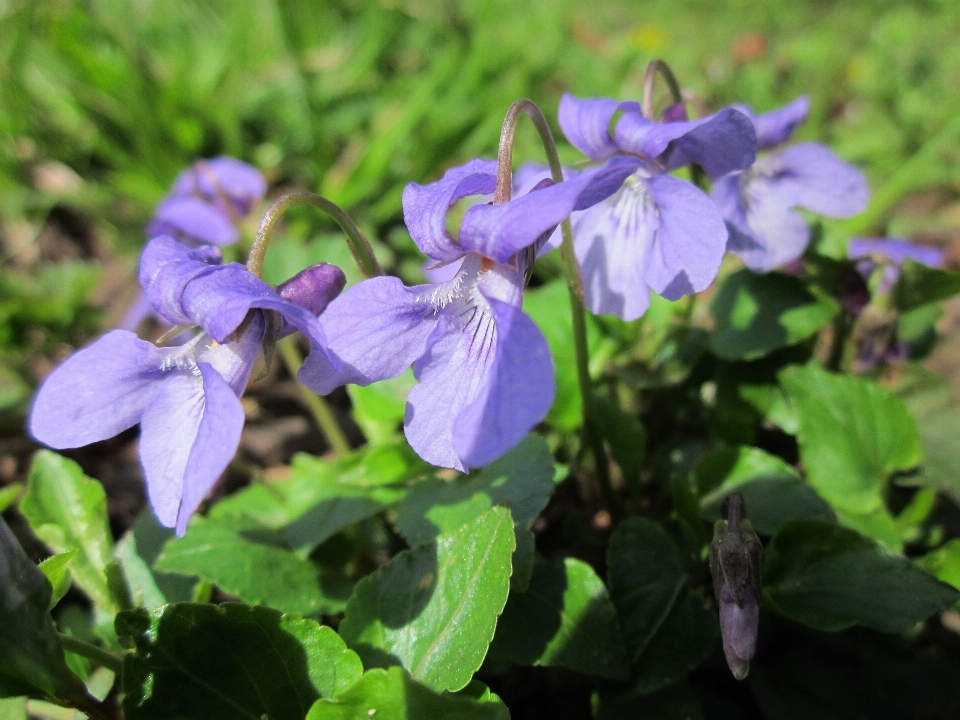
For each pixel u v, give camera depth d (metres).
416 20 0.21
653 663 0.06
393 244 0.14
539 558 0.06
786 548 0.06
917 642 0.07
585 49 0.23
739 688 0.07
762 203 0.08
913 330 0.09
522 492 0.06
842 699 0.06
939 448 0.08
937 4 0.25
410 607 0.05
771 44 0.23
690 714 0.06
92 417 0.05
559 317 0.09
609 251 0.06
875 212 0.15
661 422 0.09
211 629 0.05
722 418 0.08
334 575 0.07
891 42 0.23
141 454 0.05
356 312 0.05
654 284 0.06
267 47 0.19
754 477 0.07
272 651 0.05
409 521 0.06
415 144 0.16
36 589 0.05
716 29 0.25
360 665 0.05
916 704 0.06
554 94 0.20
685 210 0.06
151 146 0.15
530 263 0.05
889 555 0.06
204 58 0.18
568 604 0.06
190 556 0.06
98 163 0.17
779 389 0.08
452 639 0.05
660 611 0.06
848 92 0.20
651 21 0.27
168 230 0.10
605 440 0.08
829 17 0.26
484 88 0.17
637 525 0.06
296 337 0.12
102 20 0.19
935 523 0.08
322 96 0.17
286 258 0.11
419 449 0.05
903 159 0.17
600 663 0.06
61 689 0.05
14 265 0.15
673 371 0.08
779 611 0.06
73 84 0.16
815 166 0.08
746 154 0.06
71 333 0.12
